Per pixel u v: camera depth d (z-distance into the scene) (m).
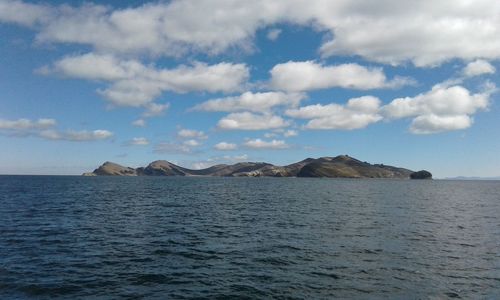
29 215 48.41
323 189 142.25
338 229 39.38
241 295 19.05
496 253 28.67
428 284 20.95
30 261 24.69
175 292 19.38
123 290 19.53
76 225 40.50
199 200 79.38
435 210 61.84
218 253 27.95
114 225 40.97
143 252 27.95
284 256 27.17
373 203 74.81
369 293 19.48
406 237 35.03
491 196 108.31
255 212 55.75
